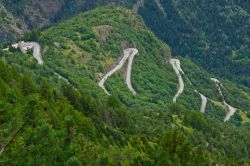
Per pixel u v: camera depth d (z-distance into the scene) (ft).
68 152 286.46
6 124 271.90
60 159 284.61
